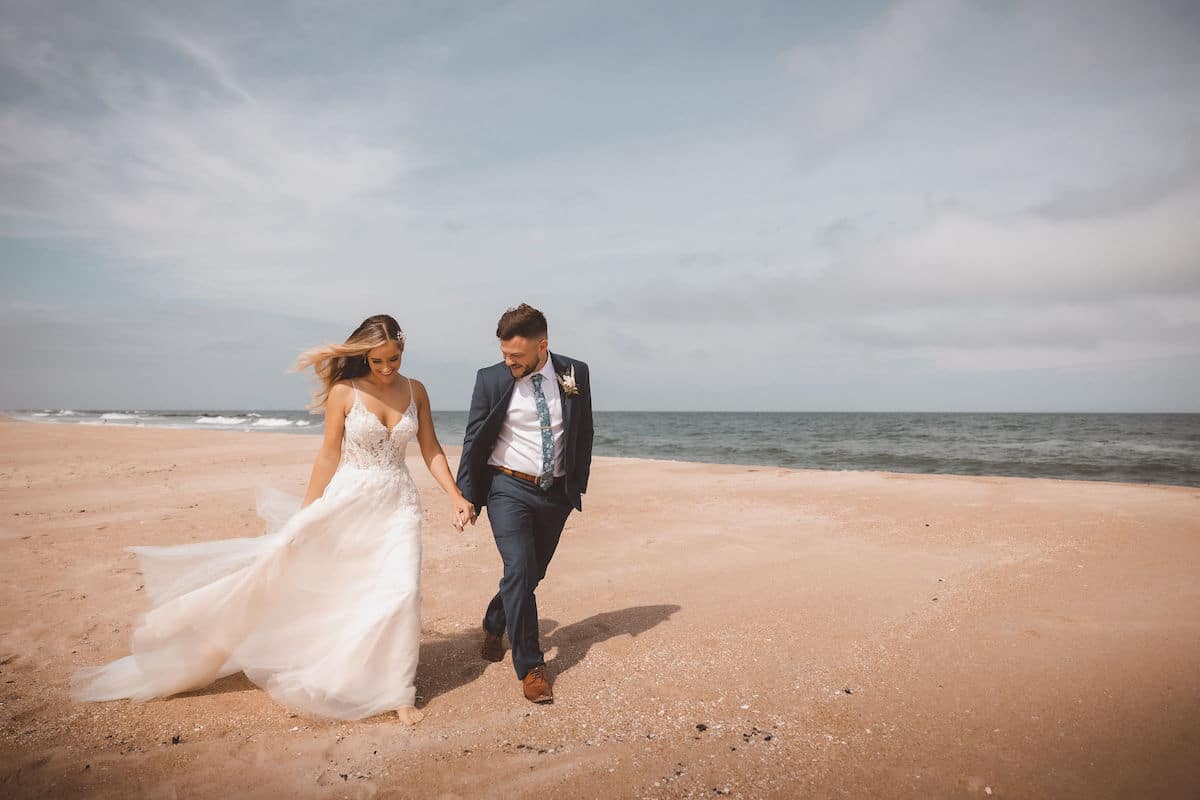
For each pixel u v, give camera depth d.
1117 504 8.74
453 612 4.98
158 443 20.61
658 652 4.05
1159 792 2.45
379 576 3.47
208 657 3.37
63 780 2.67
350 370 3.64
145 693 3.42
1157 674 3.45
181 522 8.09
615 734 3.04
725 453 27.06
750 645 4.11
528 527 3.66
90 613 4.81
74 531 7.57
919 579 5.44
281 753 2.90
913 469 19.42
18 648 4.15
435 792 2.57
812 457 24.45
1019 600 4.79
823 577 5.59
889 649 3.97
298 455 17.12
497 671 3.86
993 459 22.38
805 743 2.90
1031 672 3.55
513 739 3.02
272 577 3.35
